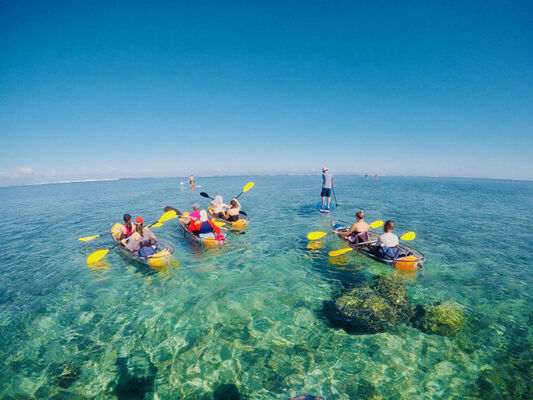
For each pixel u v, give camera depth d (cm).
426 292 690
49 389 416
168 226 1432
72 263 949
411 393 392
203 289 721
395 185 5453
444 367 439
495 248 1085
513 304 638
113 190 4681
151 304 654
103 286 755
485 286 733
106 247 1123
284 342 509
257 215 1783
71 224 1664
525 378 414
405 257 816
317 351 483
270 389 407
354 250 950
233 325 564
